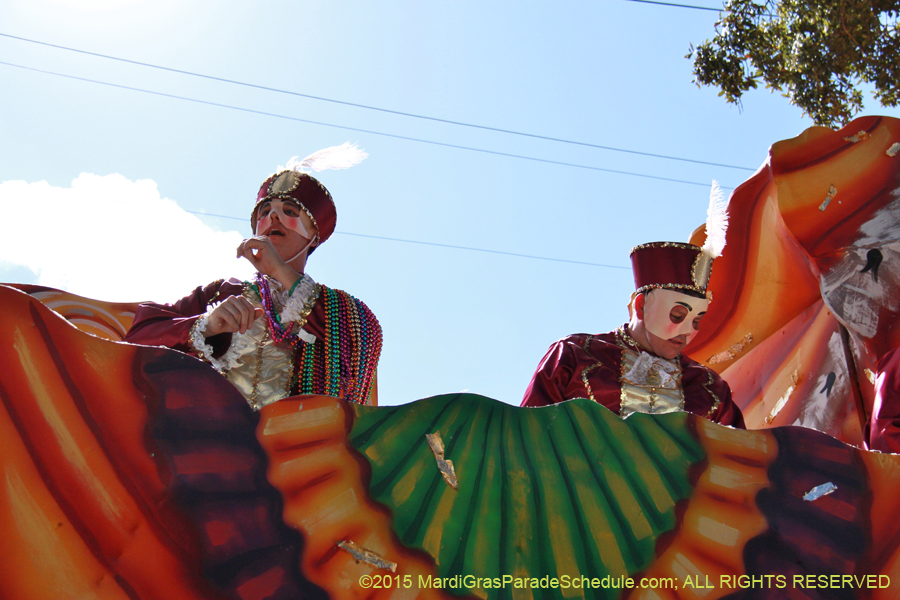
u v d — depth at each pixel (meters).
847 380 3.64
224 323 2.59
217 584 1.81
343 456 2.03
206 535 1.84
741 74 6.79
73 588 1.71
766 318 4.10
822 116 6.67
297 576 1.88
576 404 2.29
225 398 1.95
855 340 3.56
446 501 2.07
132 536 1.79
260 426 1.97
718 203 3.49
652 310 3.36
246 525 1.88
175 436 1.88
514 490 2.14
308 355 2.81
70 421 1.81
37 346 1.82
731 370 4.24
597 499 2.18
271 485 1.93
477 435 2.19
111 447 1.83
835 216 3.61
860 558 2.24
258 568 1.85
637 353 3.35
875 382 3.17
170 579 1.79
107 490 1.80
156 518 1.82
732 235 3.89
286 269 2.86
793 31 6.71
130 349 1.91
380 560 1.95
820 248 3.60
